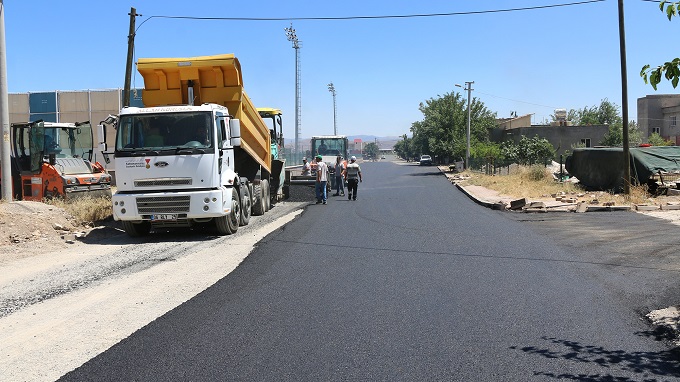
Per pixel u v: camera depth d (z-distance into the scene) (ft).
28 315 22.45
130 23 75.92
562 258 33.55
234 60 48.70
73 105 130.00
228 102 49.80
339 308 22.84
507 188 88.33
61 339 19.31
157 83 49.01
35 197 60.80
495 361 16.87
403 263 32.42
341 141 129.70
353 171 80.12
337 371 16.12
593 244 38.37
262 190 61.05
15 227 41.39
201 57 48.62
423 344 18.42
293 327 20.33
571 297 24.41
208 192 41.93
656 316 21.36
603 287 26.18
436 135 209.46
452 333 19.56
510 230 46.21
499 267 31.09
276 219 55.77
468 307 22.90
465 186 106.73
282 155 74.18
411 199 81.97
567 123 230.07
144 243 41.73
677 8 19.35
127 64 76.18
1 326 21.03
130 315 22.12
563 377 15.64
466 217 56.59
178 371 16.21
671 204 58.29
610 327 20.15
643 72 19.83
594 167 82.64
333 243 39.88
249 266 31.68
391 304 23.43
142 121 42.73
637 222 48.91
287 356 17.37
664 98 240.32
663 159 71.72
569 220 52.01
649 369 16.21
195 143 42.34
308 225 50.37
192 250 37.73
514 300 23.97
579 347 18.08
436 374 15.85
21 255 36.29
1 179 52.06
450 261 32.94
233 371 16.17
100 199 58.70
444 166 264.93
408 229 47.42
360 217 57.21
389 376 15.74
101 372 16.22
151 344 18.58
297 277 28.78
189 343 18.63
